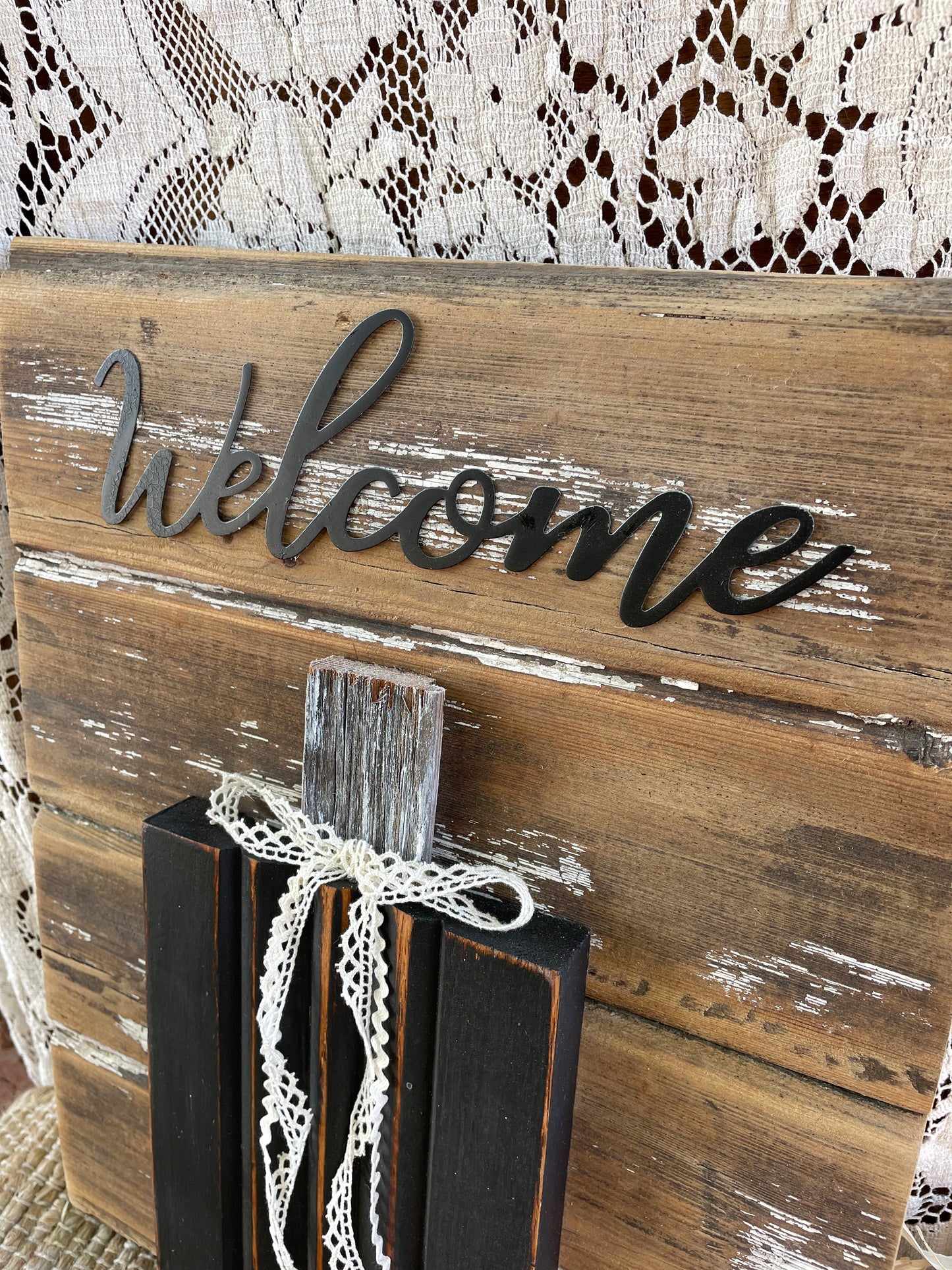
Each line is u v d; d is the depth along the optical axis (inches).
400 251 22.8
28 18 24.9
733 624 18.3
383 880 19.4
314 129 22.7
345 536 21.8
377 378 20.9
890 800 17.7
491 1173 19.9
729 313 17.2
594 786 20.6
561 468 19.2
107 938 30.3
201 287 22.7
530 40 19.7
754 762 18.8
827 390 16.7
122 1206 32.2
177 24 23.2
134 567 25.8
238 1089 24.1
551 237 21.2
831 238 18.7
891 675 17.2
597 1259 24.1
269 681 24.4
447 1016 19.6
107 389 24.7
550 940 19.3
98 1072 31.8
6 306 25.6
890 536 16.7
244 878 21.8
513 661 20.7
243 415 22.7
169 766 27.1
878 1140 19.5
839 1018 19.3
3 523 31.2
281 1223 22.2
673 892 20.4
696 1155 21.8
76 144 25.7
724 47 18.2
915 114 17.3
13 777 34.2
